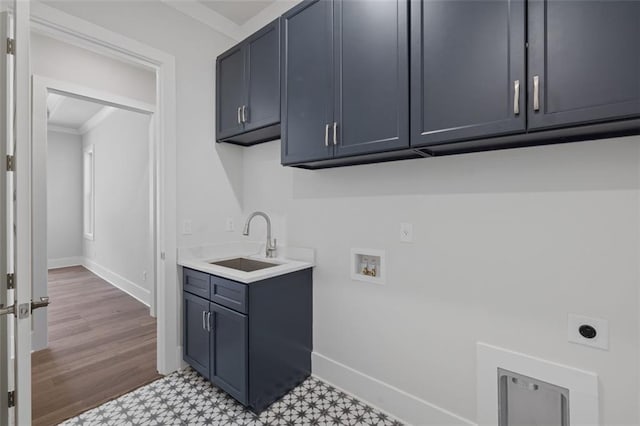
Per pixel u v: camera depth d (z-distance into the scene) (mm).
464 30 1215
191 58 2248
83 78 2660
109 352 2525
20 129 1013
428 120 1300
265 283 1806
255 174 2500
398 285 1734
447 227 1559
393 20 1396
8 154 1085
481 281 1464
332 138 1608
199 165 2299
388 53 1411
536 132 1107
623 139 1143
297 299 2023
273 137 2301
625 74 927
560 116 1023
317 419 1723
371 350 1856
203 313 2002
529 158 1335
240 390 1747
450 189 1549
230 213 2504
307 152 1723
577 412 1236
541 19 1054
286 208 2283
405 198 1699
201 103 2307
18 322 1007
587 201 1212
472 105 1195
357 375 1914
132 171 4023
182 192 2201
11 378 1083
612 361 1174
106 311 3494
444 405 1588
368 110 1475
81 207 6020
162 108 2098
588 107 979
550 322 1295
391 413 1767
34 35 2434
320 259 2090
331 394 1948
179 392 1961
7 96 1089
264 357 1803
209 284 1957
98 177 5098
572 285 1246
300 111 1756
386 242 1775
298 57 1771
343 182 1960
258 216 2484
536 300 1325
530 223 1334
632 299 1136
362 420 1722
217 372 1911
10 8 1110
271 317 1846
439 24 1276
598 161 1189
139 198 3867
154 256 3289
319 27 1676
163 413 1764
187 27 2227
